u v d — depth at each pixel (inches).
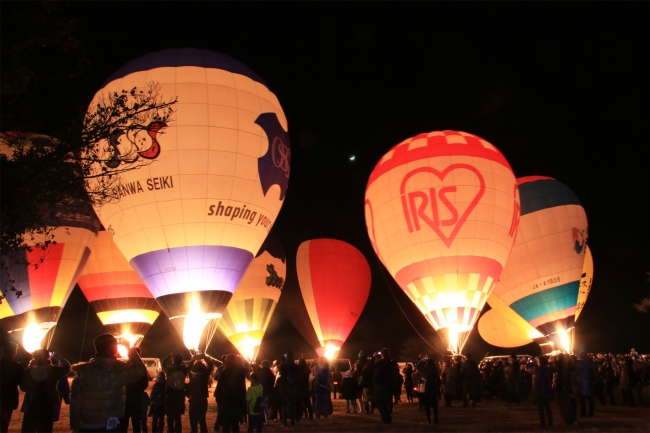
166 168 660.7
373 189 941.8
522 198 1045.2
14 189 330.6
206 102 684.7
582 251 1032.2
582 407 484.7
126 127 377.4
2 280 820.6
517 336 1311.5
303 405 505.0
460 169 872.9
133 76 695.1
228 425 345.4
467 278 855.7
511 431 395.5
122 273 1053.8
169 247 677.3
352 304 1254.9
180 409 376.5
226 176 680.4
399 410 554.6
